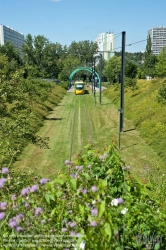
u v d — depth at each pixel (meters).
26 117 9.42
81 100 44.34
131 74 59.56
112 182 3.55
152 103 24.67
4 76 9.30
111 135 19.69
